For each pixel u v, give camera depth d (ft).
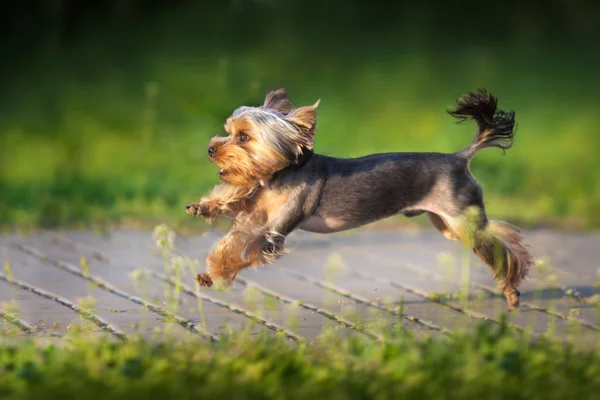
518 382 23.99
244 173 30.40
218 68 83.05
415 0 96.73
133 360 24.85
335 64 87.56
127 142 75.41
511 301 33.19
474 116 32.81
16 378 23.52
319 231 32.50
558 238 49.62
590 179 69.00
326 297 35.53
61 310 32.76
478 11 96.94
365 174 31.94
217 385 23.07
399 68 87.86
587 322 31.83
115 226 50.11
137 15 93.91
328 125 76.38
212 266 31.04
